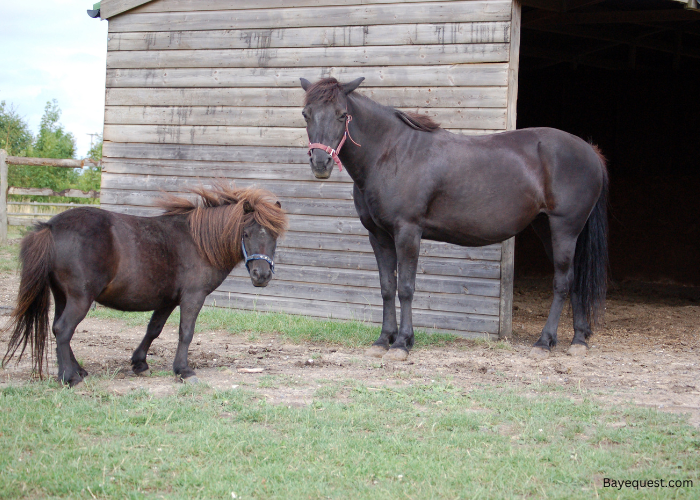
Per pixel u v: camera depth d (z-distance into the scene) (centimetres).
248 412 378
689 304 956
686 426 375
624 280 1260
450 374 505
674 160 1227
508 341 651
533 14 888
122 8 807
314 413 382
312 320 709
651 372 524
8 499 267
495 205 571
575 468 311
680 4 721
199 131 791
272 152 760
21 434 331
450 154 567
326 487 284
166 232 450
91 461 305
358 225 724
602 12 834
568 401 421
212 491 277
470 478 298
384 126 562
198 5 784
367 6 711
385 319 601
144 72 812
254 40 763
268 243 438
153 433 340
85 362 520
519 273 1320
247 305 775
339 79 726
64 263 402
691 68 1192
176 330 682
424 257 688
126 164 826
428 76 687
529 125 1316
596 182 588
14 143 2578
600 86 1278
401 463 312
